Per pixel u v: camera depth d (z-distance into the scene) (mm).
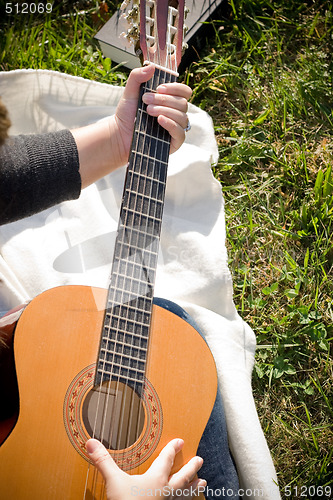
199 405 1325
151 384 1310
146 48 1452
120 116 1493
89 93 1987
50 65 2229
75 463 1168
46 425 1177
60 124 1972
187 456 1283
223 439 1434
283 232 2051
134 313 1323
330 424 1801
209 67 2340
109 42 2209
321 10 2438
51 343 1243
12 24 2312
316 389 1866
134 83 1453
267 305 1972
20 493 1116
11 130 1921
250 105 2285
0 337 1245
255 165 2182
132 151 1404
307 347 1904
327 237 2027
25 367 1207
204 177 1919
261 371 1857
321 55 2355
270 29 2391
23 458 1139
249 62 2344
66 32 2357
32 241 1751
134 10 1461
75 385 1230
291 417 1833
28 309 1256
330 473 1725
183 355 1349
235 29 2381
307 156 2180
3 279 1591
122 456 1235
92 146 1472
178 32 1506
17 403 1181
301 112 2270
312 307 1962
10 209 1355
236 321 1781
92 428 1258
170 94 1443
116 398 1277
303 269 2008
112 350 1287
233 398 1593
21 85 1889
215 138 2182
